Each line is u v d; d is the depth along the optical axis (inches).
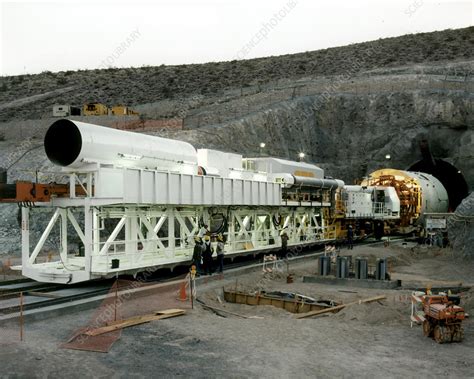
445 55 3479.3
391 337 508.7
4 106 3270.2
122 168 727.7
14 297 651.5
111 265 721.6
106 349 432.5
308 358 429.4
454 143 2114.9
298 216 1347.2
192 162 946.7
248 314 634.2
